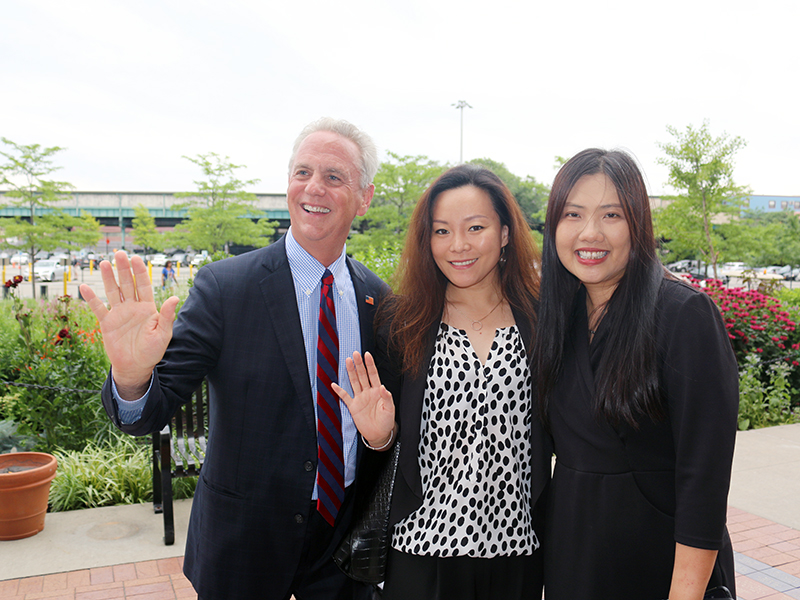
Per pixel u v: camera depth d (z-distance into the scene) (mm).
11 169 27750
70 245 30141
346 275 2268
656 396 1570
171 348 1892
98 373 5414
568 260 1705
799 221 46719
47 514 3922
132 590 3010
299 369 2002
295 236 2113
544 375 1802
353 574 1998
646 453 1622
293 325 2031
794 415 6512
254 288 2039
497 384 1937
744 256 23922
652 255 1650
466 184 2010
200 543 2033
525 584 1917
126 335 1628
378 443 2033
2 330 7352
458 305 2113
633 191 1635
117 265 1620
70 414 5078
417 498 1924
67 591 2994
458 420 1935
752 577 3240
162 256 55938
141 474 4340
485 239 1959
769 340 6965
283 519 1991
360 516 2035
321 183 2041
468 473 1896
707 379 1504
